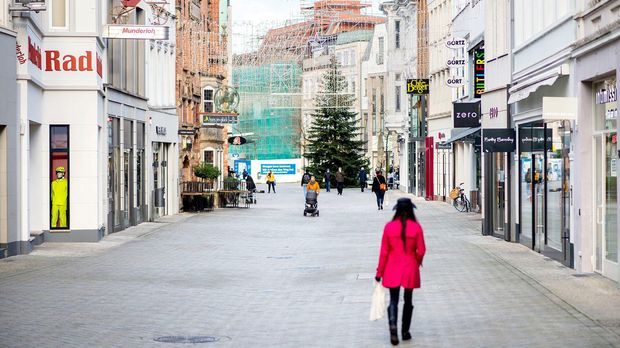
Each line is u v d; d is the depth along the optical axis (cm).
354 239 4916
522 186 4253
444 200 9375
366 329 2094
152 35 4638
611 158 2844
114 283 2952
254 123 19025
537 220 3900
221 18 11306
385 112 16475
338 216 7150
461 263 3459
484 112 4912
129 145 5678
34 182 4425
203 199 7769
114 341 1947
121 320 2225
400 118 13850
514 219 4425
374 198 10681
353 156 15562
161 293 2738
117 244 4453
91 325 2142
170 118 7256
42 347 1856
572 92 3170
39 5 3706
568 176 3284
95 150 4500
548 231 3669
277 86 16225
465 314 2258
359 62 19012
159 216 6875
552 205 3581
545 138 3647
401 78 13438
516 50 4256
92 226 4538
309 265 3612
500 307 2352
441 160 9594
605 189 2917
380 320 2222
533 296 2530
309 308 2455
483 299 2506
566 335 1930
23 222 3859
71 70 4459
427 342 1903
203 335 2039
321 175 15438
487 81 4881
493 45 4822
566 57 3216
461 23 7575
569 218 3247
